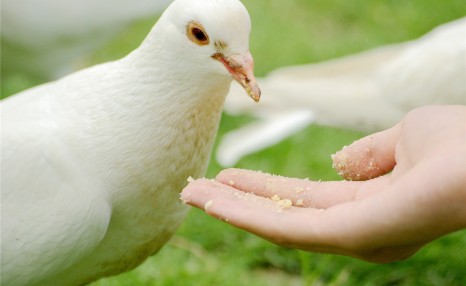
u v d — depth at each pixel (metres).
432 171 0.52
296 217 0.55
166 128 0.60
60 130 0.60
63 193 0.60
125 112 0.60
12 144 0.60
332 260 0.82
